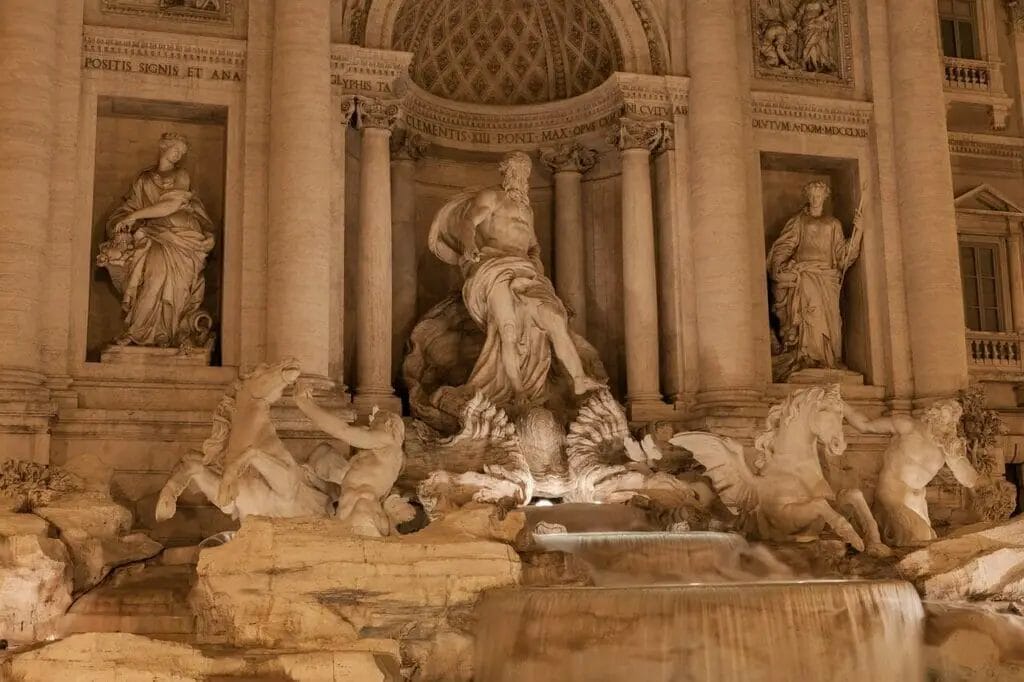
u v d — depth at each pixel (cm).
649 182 2745
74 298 2355
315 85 2433
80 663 1404
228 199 2466
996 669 1695
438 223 2591
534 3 2903
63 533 1770
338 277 2477
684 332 2692
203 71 2489
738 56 2842
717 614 1570
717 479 2209
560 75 2958
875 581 1720
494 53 2955
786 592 1619
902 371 2819
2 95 2306
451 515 1792
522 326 2533
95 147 2441
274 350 2350
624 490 2320
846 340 2923
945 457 2161
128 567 1834
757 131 2855
